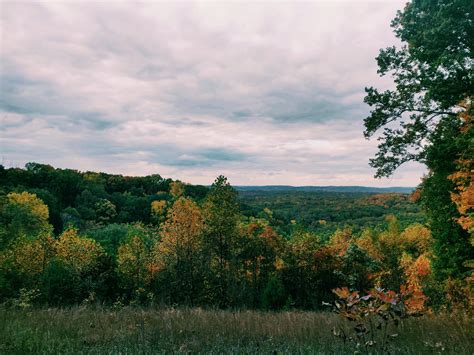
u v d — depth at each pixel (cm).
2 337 571
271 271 3391
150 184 13725
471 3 1063
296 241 3497
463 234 1431
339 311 352
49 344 537
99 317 827
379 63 1365
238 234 3284
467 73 1045
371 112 1420
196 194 12519
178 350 511
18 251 3145
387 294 326
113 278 3012
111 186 12875
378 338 451
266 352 490
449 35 1106
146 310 978
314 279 3247
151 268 3066
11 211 5950
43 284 2456
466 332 560
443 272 1540
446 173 1358
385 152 1445
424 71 1209
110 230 6316
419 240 4753
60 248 3212
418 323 620
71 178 10712
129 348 518
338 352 464
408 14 1255
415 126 1377
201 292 2681
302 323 729
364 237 4662
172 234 2992
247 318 809
